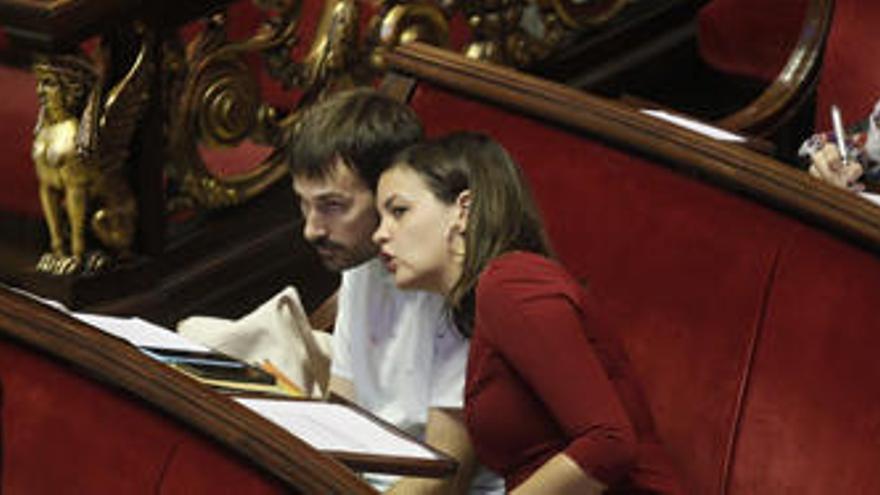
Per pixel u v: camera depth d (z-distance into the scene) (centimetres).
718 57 1812
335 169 1009
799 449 1020
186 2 1338
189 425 773
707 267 1066
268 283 1424
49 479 802
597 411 855
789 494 1023
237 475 757
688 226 1080
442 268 934
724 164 1063
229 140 1404
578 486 855
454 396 1002
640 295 1091
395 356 1051
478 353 895
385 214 940
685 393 1066
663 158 1098
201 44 1366
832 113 1329
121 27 1297
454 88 1207
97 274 1327
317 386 1179
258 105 1422
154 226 1352
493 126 1184
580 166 1135
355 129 1005
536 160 1153
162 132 1346
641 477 912
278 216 1448
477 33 1638
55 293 1321
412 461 865
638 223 1101
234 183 1412
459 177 921
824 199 1019
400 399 1052
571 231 1127
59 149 1297
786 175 1040
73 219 1316
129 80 1304
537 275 880
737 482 1042
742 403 1043
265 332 1170
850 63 1427
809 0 1633
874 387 995
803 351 1022
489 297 877
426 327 1034
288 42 1433
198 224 1402
